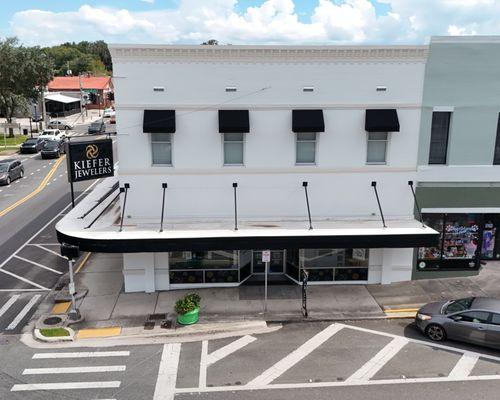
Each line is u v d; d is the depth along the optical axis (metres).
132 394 13.07
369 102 18.75
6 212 31.66
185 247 17.73
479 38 18.59
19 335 16.44
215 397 12.89
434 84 18.86
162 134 18.88
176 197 19.25
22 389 13.32
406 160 19.44
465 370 14.12
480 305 15.64
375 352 15.17
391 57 18.39
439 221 20.45
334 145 19.09
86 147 19.02
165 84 18.20
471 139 19.52
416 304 18.42
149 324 16.97
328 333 16.42
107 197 23.83
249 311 17.88
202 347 15.56
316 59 18.25
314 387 13.32
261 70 18.30
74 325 16.89
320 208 19.66
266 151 19.00
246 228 18.64
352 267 20.08
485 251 22.19
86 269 22.23
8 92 62.78
